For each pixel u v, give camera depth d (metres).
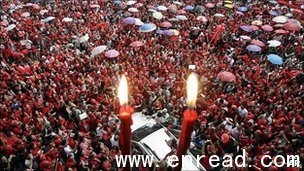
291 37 32.97
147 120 17.39
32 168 14.82
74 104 19.31
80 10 37.03
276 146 17.11
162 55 27.08
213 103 20.56
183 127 2.83
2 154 15.34
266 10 40.38
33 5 35.09
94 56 26.34
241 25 34.59
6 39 26.88
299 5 45.03
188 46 29.69
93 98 20.58
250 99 21.06
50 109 19.12
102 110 19.14
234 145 17.23
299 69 26.45
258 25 35.03
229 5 39.81
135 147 15.29
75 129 18.17
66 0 39.25
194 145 16.81
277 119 19.19
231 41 31.33
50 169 14.60
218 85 23.14
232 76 22.83
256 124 18.50
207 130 17.61
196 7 39.56
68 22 32.59
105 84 21.78
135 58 26.47
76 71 23.91
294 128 18.14
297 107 20.38
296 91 22.59
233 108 19.59
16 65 23.50
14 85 20.61
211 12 39.81
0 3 36.12
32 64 24.03
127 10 37.03
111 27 32.75
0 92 19.34
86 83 22.19
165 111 17.59
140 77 22.66
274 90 22.16
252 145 17.42
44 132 17.28
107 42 28.92
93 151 16.03
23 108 18.50
